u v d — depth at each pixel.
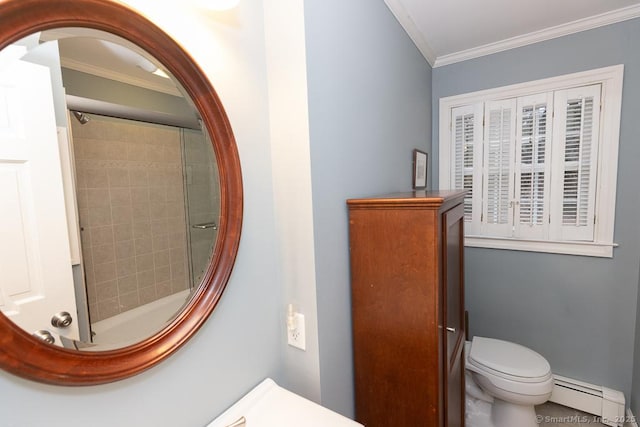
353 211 1.11
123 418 0.64
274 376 1.04
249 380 0.95
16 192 0.50
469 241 2.24
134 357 0.64
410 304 1.03
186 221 0.76
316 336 0.98
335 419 0.82
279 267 1.04
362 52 1.23
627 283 1.77
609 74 1.74
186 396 0.77
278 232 1.03
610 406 1.79
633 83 1.69
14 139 0.49
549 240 1.97
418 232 1.00
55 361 0.52
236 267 0.90
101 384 0.60
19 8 0.47
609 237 1.80
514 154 2.05
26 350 0.49
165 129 0.71
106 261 0.62
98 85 0.59
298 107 0.93
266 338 1.01
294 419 0.82
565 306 1.96
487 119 2.12
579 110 1.83
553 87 1.90
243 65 0.90
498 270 2.16
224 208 0.84
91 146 0.59
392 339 1.08
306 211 0.95
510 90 2.03
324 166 1.00
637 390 1.66
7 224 0.49
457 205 1.29
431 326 1.00
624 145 1.73
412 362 1.05
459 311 1.42
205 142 0.80
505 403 1.65
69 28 0.54
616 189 1.77
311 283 0.97
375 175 1.36
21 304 0.50
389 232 1.05
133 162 0.65
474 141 2.18
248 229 0.93
